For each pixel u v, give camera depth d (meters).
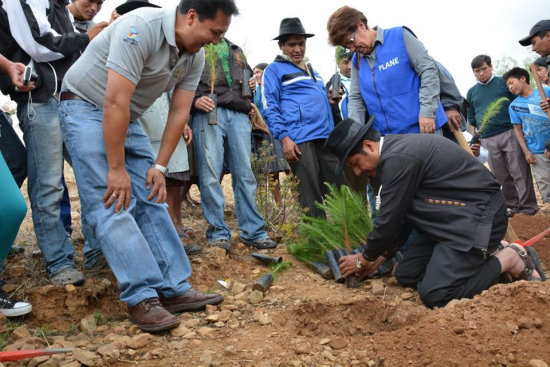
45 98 3.27
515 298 2.76
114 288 3.40
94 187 2.88
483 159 5.41
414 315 3.10
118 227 2.84
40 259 3.72
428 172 3.31
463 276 3.23
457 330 2.55
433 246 3.58
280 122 4.82
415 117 4.29
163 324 2.79
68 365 2.40
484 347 2.44
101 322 3.04
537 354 2.39
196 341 2.72
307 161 4.78
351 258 3.71
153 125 4.01
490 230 3.24
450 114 4.37
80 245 4.29
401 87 4.32
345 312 3.18
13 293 3.13
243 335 2.84
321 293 3.60
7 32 3.19
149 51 2.79
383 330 3.16
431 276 3.30
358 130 3.39
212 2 2.73
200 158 4.30
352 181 5.01
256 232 4.54
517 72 6.21
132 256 2.84
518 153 6.50
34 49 3.16
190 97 3.19
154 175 3.12
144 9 2.83
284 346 2.68
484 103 6.68
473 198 3.32
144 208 3.12
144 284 2.88
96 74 2.90
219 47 4.43
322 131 4.82
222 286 3.76
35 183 3.32
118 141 2.78
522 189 6.55
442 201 3.33
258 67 6.59
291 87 4.89
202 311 3.22
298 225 4.73
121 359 2.52
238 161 4.47
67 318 3.09
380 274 3.94
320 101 4.90
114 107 2.72
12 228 2.65
